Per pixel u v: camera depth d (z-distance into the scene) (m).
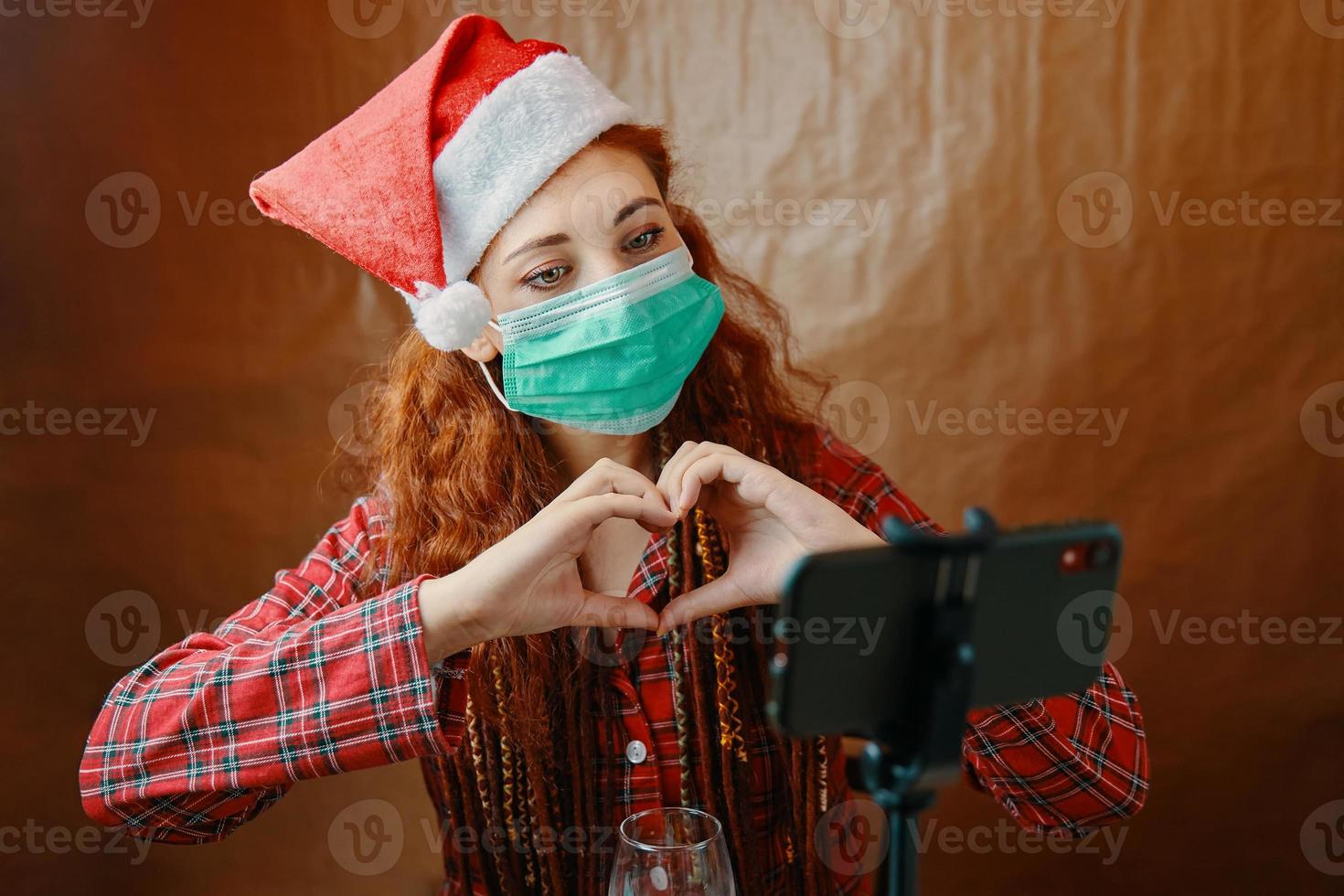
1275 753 1.59
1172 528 1.58
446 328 0.95
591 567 1.12
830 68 1.56
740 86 1.59
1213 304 1.53
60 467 1.70
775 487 0.90
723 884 0.79
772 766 1.10
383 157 0.95
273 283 1.67
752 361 1.25
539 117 0.95
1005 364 1.58
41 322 1.68
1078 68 1.51
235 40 1.63
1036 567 0.58
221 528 1.71
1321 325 1.51
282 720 0.93
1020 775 1.04
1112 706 1.05
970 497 1.62
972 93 1.54
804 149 1.59
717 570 1.08
